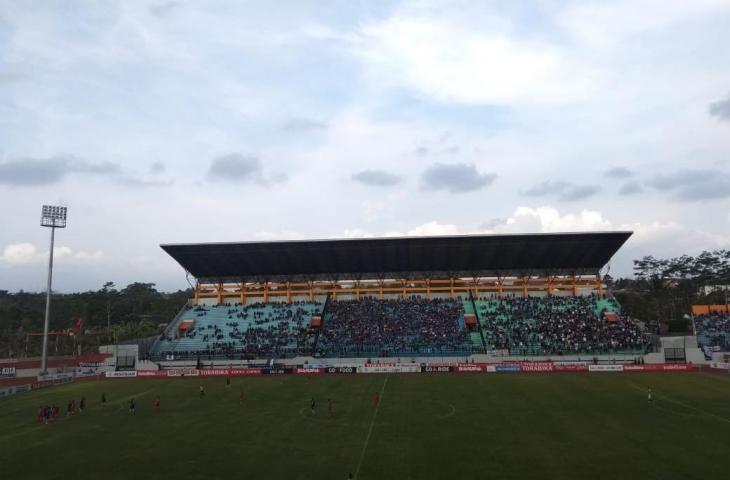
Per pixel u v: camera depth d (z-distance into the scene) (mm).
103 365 108312
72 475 42844
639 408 64062
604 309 121750
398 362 104438
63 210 108500
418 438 51906
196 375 102812
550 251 122375
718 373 93125
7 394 83062
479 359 105062
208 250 123312
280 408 68125
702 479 39250
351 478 39000
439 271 131375
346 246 121250
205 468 44000
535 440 50438
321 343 115438
